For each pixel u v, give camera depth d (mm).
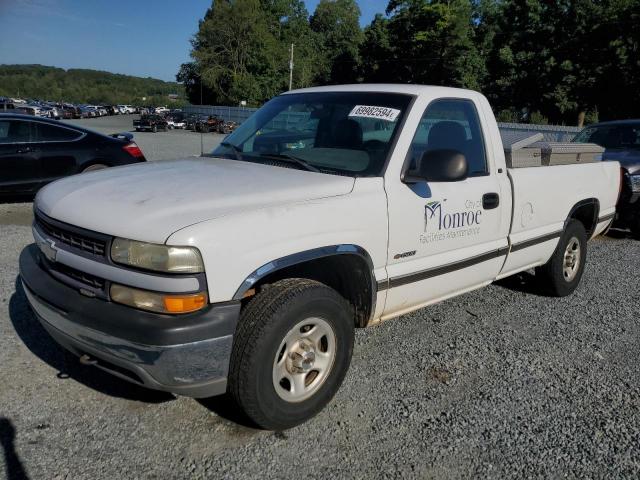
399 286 3453
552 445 2992
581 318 4852
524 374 3775
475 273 4062
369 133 3555
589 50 38438
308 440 2914
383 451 2861
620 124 9070
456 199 3729
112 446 2770
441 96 3805
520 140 4590
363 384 3521
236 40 66125
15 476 2520
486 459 2848
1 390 3207
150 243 2482
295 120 3938
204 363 2543
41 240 2994
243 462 2705
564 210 4953
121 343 2504
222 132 39656
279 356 2857
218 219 2602
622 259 7047
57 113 55875
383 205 3258
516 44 42031
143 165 3666
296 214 2854
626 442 3053
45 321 2865
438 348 4105
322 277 3385
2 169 8086
